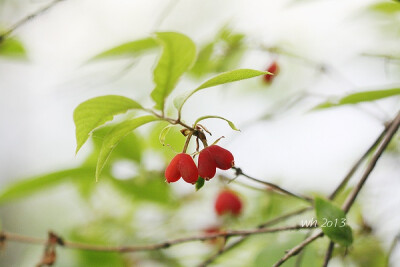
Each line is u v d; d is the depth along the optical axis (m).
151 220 0.78
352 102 0.58
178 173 0.52
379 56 0.63
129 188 0.71
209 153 0.52
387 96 0.57
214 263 0.67
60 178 0.67
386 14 0.67
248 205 0.73
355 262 0.67
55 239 0.63
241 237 0.61
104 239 0.78
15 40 0.72
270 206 0.70
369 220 0.67
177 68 0.53
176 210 0.76
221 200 0.66
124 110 0.52
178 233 0.74
